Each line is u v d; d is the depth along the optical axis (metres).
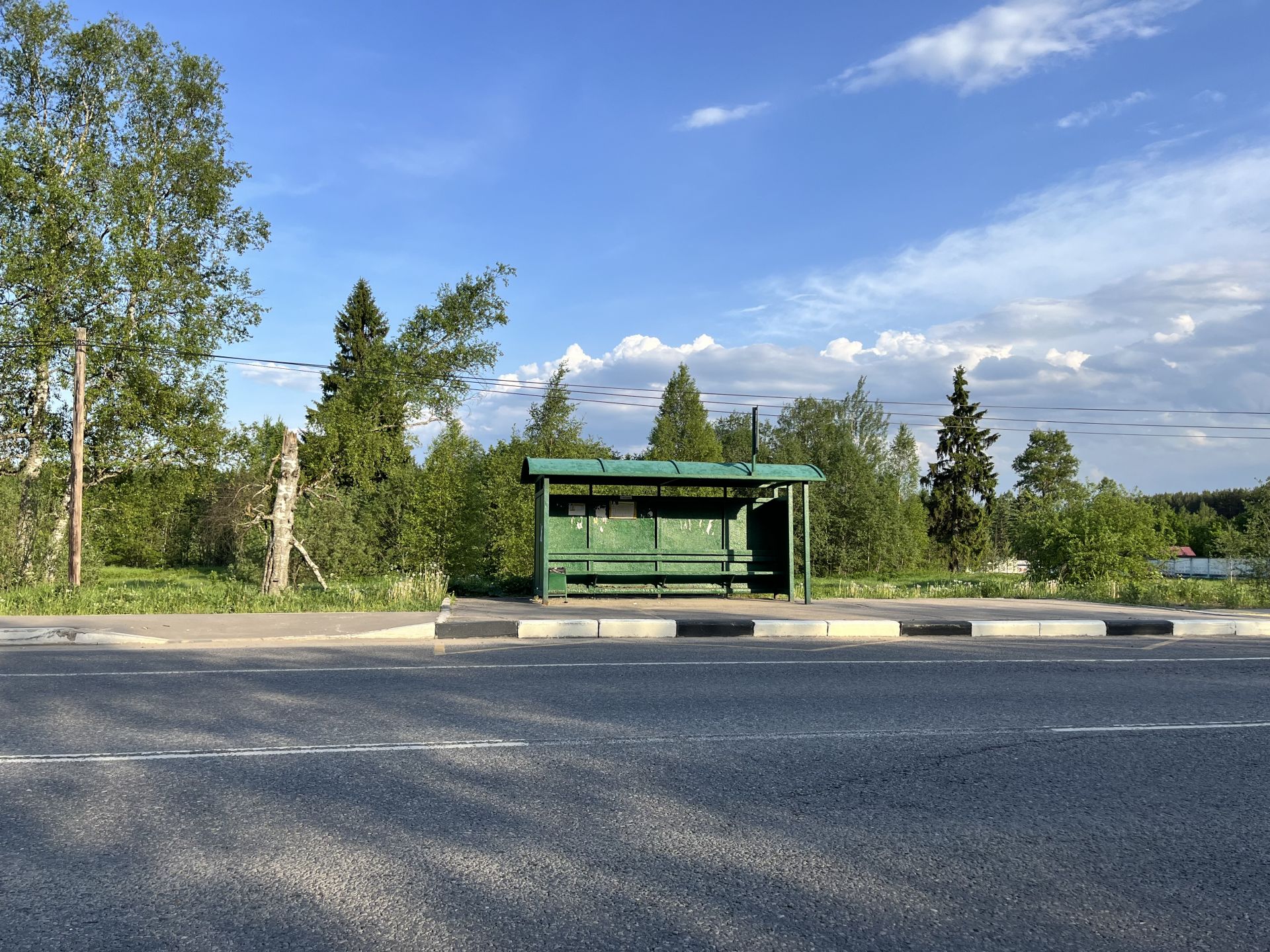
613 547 17.08
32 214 23.08
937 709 6.95
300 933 3.07
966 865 3.78
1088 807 4.57
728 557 17.36
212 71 27.25
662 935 3.08
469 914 3.23
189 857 3.76
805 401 58.75
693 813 4.39
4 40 24.61
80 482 19.34
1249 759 5.54
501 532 23.61
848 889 3.51
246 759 5.28
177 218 26.70
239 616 13.25
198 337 25.44
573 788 4.77
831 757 5.45
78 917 3.20
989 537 60.84
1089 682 8.29
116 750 5.48
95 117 25.67
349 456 31.11
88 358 23.05
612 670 8.80
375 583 21.34
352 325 53.25
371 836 4.02
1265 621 13.30
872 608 15.43
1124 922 3.25
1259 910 3.38
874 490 45.09
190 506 39.75
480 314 36.47
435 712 6.66
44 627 11.64
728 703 7.08
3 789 4.69
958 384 60.69
